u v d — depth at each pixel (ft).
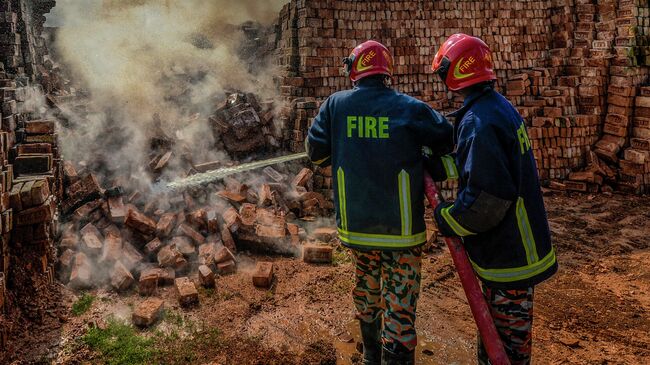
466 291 7.32
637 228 20.72
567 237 19.43
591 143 27.94
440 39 27.20
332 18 25.07
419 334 11.69
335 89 25.44
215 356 10.53
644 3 27.89
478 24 27.91
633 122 27.71
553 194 26.20
